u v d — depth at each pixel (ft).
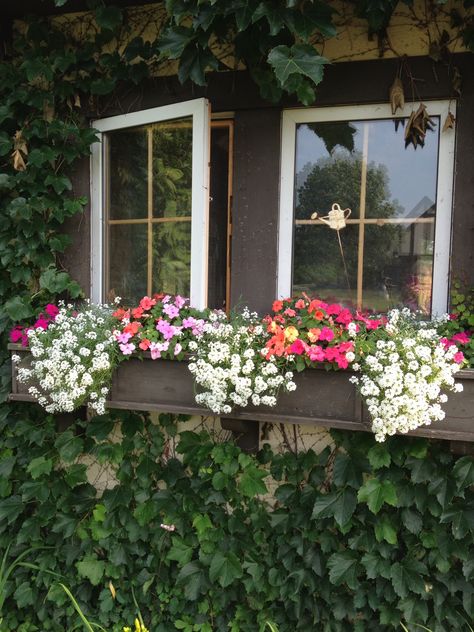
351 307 6.63
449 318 5.96
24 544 7.41
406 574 5.93
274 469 6.44
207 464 6.59
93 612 7.11
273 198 6.60
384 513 6.07
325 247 6.68
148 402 6.15
